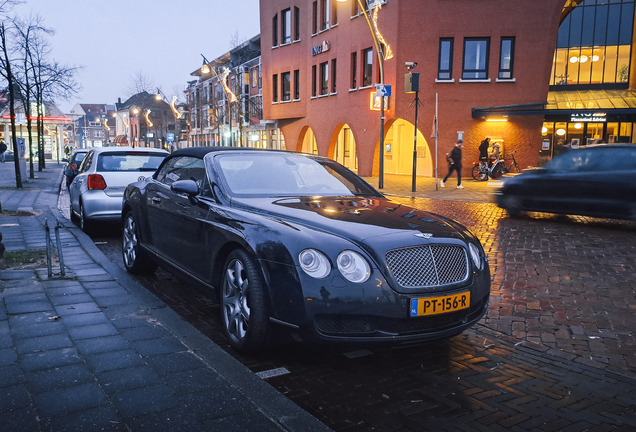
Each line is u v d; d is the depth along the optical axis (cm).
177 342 358
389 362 365
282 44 3406
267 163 479
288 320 324
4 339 357
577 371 362
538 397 318
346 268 320
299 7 3216
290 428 252
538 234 948
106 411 261
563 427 281
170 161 550
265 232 349
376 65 2555
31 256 642
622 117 2412
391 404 301
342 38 2811
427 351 390
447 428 276
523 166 2394
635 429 281
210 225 404
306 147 3850
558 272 660
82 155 1753
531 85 2359
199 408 267
